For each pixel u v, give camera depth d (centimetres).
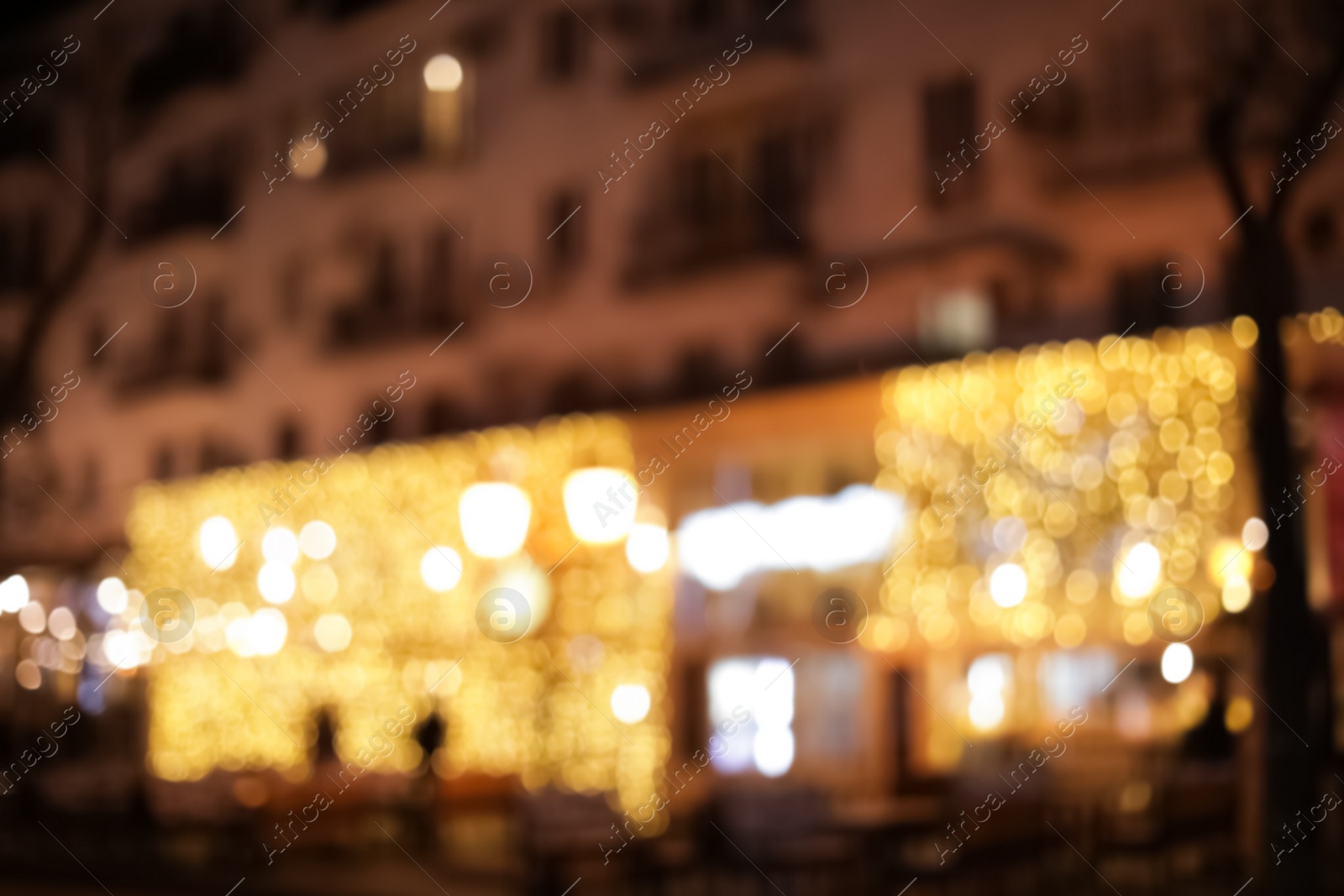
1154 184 1211
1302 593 840
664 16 1582
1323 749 880
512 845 1307
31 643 1825
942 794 1116
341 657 1795
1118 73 1251
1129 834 975
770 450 1320
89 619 1881
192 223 2066
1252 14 1121
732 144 1505
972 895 964
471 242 1770
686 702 1338
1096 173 1248
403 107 1902
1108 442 1210
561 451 1494
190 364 2064
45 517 2097
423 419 1805
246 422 2042
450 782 1505
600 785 1448
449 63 1825
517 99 1734
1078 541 1220
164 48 2161
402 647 1714
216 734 1903
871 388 1266
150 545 2022
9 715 1784
